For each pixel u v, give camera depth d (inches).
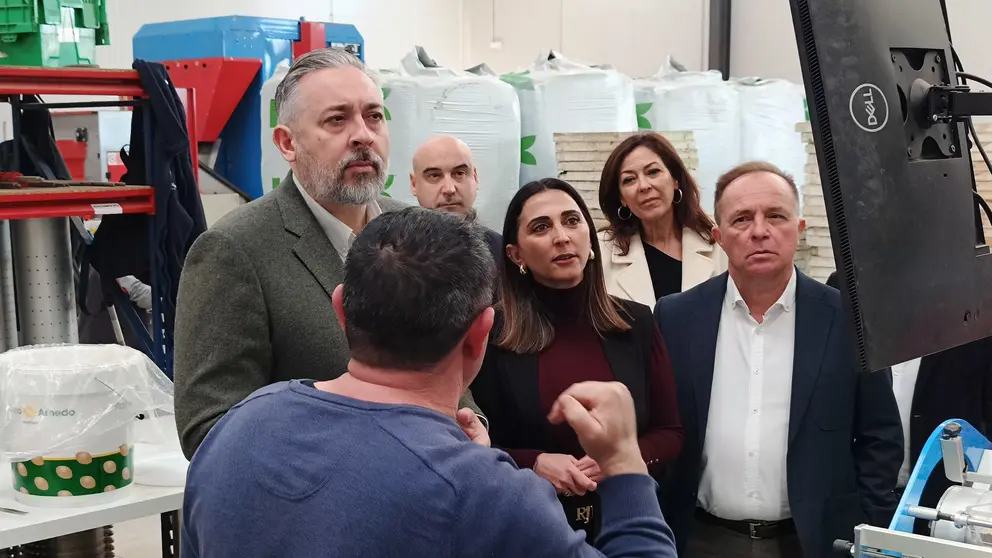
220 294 64.0
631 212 126.2
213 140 193.0
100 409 73.1
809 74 38.4
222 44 186.2
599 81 161.2
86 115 161.0
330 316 66.7
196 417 62.1
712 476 84.4
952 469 51.0
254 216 67.4
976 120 134.4
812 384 80.4
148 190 122.1
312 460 40.8
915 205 41.7
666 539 43.8
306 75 68.7
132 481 76.9
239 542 41.0
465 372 45.4
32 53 115.3
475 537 38.9
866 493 81.7
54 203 114.0
